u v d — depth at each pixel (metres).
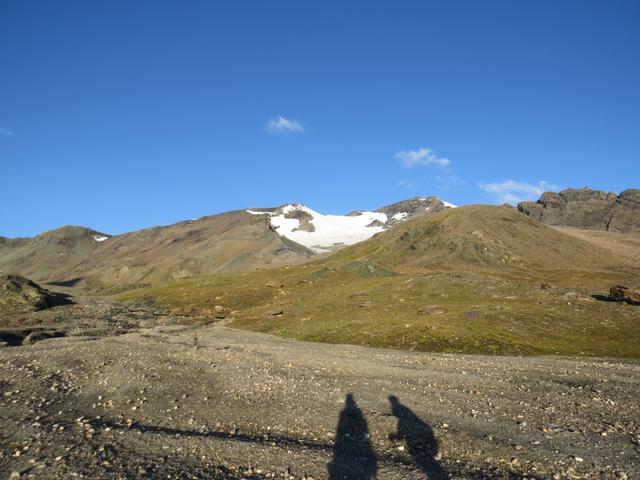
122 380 32.50
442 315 66.75
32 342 65.75
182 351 46.38
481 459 18.48
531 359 44.03
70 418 24.61
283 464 18.25
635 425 21.92
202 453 19.39
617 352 47.69
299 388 29.50
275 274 157.12
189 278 181.50
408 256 169.00
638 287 105.31
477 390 28.92
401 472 17.41
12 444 20.55
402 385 30.23
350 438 21.05
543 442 19.88
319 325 71.75
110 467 17.88
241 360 40.75
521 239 182.75
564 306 68.75
